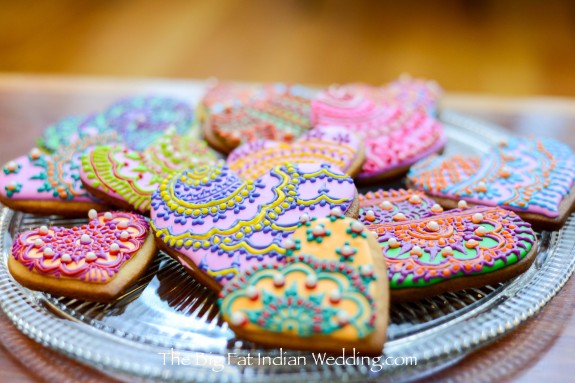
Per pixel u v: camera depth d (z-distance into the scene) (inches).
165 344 12.6
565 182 15.5
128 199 15.2
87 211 15.6
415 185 16.1
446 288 13.3
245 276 12.8
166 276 14.1
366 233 13.4
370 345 12.1
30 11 31.0
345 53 27.1
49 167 16.2
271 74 25.7
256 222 13.7
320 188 14.3
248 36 28.9
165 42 28.3
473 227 14.1
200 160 16.4
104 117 18.9
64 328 12.9
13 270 13.8
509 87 24.0
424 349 12.3
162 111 19.3
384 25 29.4
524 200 15.0
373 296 12.5
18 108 20.2
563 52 26.5
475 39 27.7
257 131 17.8
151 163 16.1
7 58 26.5
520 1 30.8
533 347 12.8
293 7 31.5
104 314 13.2
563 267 13.8
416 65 26.0
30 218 15.8
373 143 17.2
